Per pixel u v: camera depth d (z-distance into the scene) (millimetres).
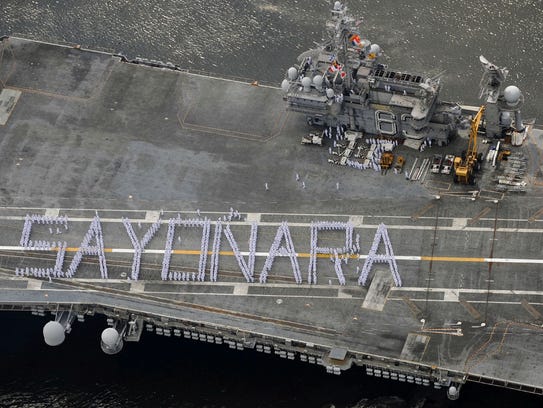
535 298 118062
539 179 127500
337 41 126875
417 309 118562
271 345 119375
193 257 125125
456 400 119000
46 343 127000
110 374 123750
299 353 121312
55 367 125000
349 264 122688
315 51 133750
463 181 127688
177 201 130000
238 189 130375
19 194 132000
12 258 126750
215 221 127562
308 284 121750
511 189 126750
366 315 118688
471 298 118812
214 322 119625
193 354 124625
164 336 126375
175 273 123500
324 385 121000
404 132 131125
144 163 133750
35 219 129500
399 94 129000
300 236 125438
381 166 130125
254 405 120125
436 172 128875
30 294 123625
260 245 125312
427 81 127625
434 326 117000
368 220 126062
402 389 120188
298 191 129500
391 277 121312
